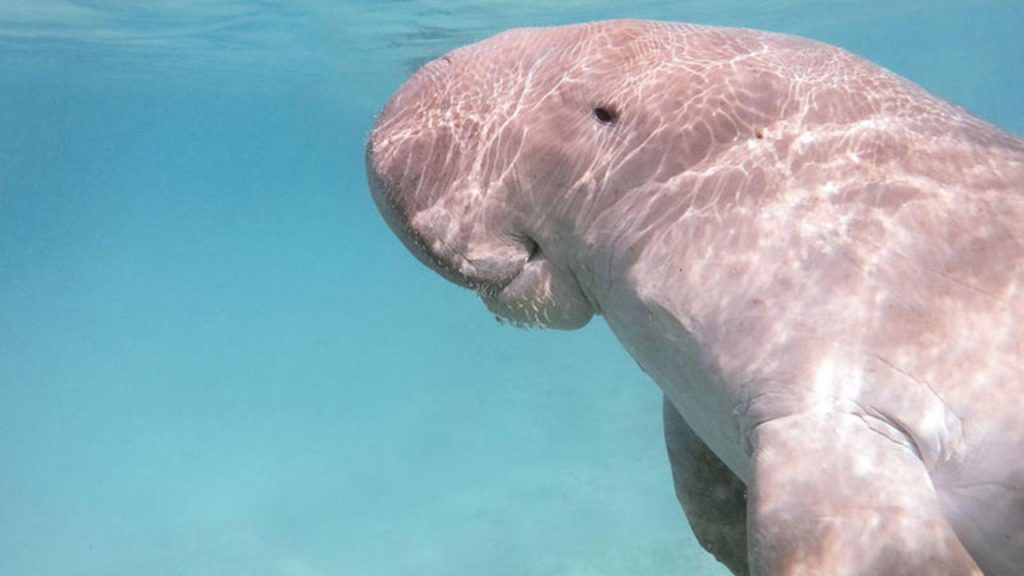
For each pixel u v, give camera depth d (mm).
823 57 2512
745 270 2209
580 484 19250
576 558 15953
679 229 2318
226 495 22688
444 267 2674
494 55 2684
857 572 1834
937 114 2393
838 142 2309
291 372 36531
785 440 2012
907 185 2225
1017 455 1951
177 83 46562
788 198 2254
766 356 2123
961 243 2135
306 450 25688
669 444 3006
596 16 27422
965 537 1983
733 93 2393
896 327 2062
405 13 26172
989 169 2260
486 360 32375
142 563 19125
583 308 2645
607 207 2420
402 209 2660
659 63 2486
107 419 31797
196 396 34219
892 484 1907
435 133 2635
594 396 25609
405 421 26844
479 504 19312
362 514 20078
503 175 2553
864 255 2145
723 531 2891
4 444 29359
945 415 1992
